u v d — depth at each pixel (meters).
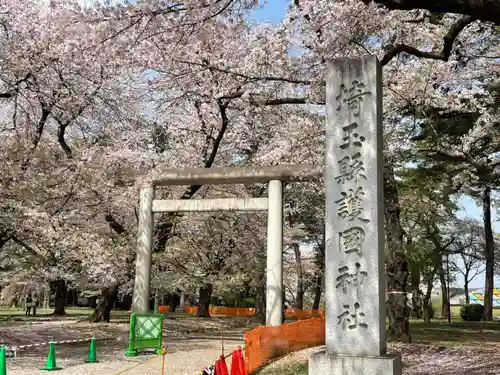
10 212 14.34
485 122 14.75
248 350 9.96
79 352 13.55
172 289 24.44
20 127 16.08
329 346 5.95
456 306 48.44
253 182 17.06
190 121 20.72
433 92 13.34
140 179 17.45
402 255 13.25
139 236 17.39
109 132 20.09
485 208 27.52
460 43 13.04
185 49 10.80
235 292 34.47
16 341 14.41
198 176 17.02
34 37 13.74
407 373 9.12
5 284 29.42
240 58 12.52
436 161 16.69
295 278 32.19
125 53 9.74
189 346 15.60
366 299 5.90
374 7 9.73
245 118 17.75
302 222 31.53
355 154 6.23
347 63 6.44
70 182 17.14
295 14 11.06
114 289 21.02
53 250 17.50
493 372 8.95
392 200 13.38
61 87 16.23
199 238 24.06
